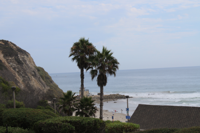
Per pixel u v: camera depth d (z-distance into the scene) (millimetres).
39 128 11773
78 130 12320
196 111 29203
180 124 27906
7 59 57500
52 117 13266
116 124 19000
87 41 26641
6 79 44969
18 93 39000
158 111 32094
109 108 85312
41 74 81125
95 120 13039
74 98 21594
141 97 116375
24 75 57344
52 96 52531
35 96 43719
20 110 13766
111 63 23516
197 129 11617
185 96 111875
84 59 25859
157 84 197125
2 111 13711
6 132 11141
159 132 14008
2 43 66500
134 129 18938
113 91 160375
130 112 75812
